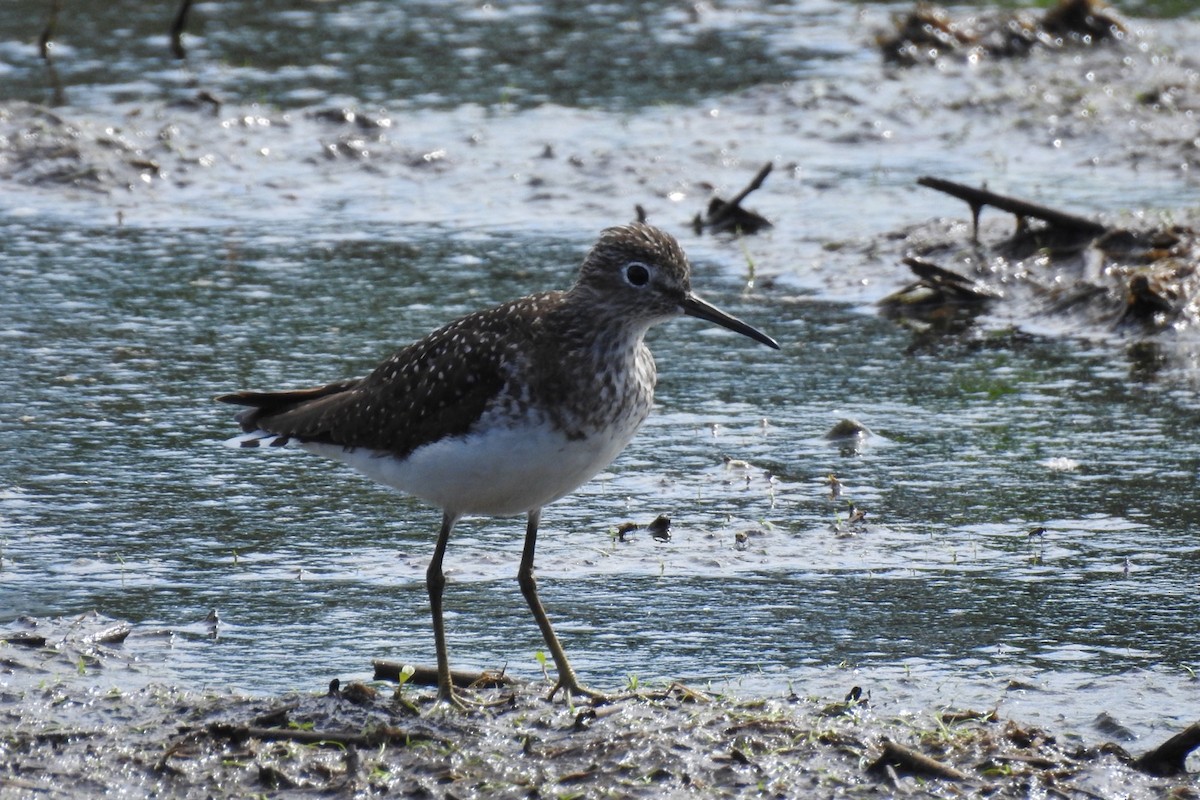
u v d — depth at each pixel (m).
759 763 8.68
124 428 14.09
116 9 28.89
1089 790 8.45
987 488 12.84
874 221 19.72
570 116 23.98
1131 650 10.22
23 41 26.92
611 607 10.92
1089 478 12.98
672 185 21.22
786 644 10.34
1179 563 11.46
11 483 12.88
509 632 10.61
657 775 8.58
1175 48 26.53
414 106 24.33
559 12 29.58
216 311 17.03
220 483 13.06
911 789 8.45
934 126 23.48
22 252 18.77
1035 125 23.22
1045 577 11.28
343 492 12.98
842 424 13.98
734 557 11.68
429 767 8.70
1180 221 18.17
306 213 20.41
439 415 9.60
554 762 8.74
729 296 17.64
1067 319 16.78
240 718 9.21
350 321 16.70
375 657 10.20
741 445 13.82
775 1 30.30
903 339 16.41
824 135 23.23
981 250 18.20
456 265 18.44
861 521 12.26
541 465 9.60
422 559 11.72
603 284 9.74
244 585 11.23
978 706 9.48
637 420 9.97
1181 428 13.98
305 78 25.42
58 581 11.20
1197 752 8.93
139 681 9.80
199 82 24.97
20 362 15.55
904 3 29.94
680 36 28.17
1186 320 16.20
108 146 21.89
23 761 8.75
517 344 9.55
